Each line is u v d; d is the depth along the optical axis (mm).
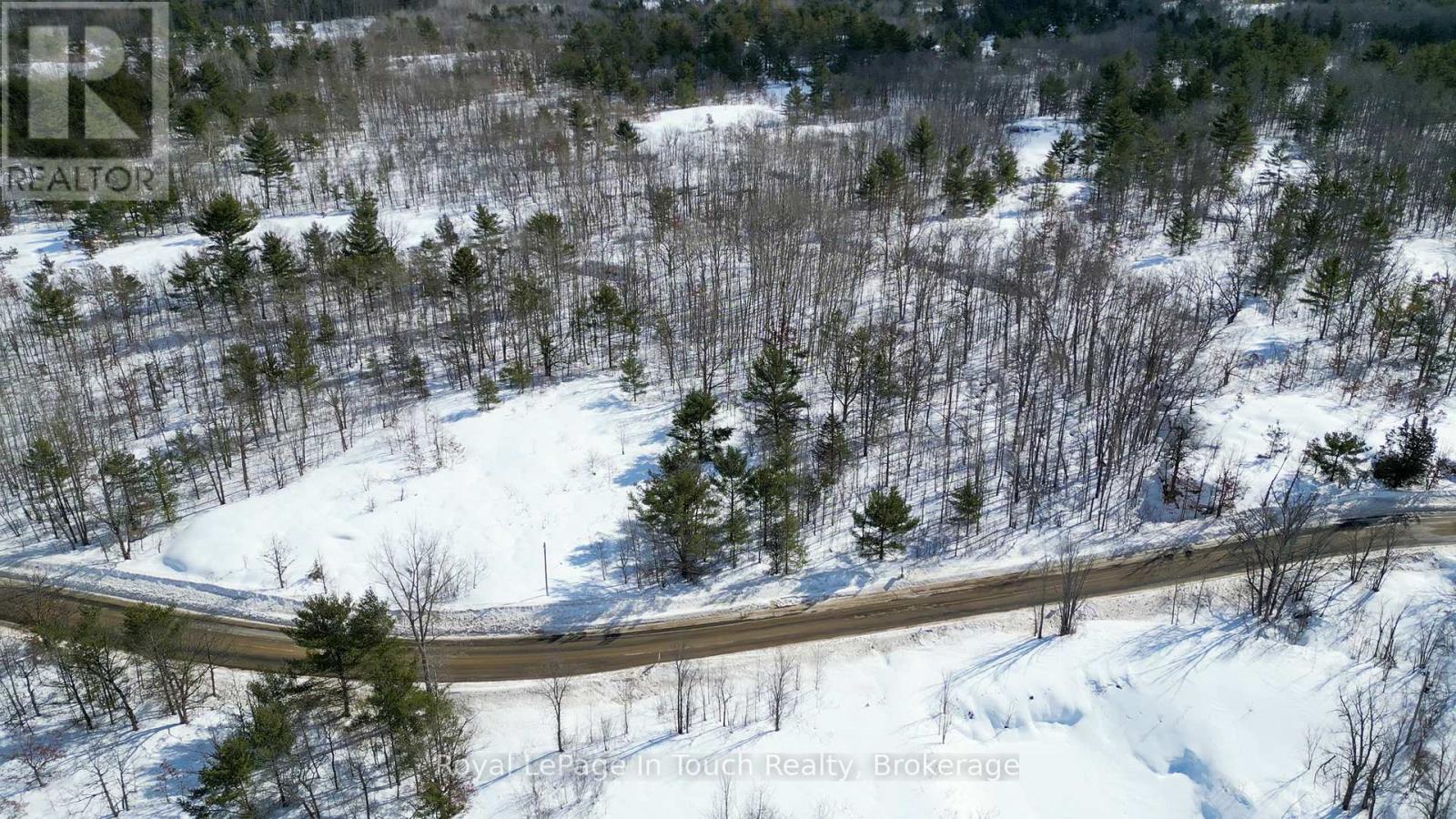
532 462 72312
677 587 62188
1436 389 77875
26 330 87625
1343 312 87938
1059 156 121562
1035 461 69375
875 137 133875
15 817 44875
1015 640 56562
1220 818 44281
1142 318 84562
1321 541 59844
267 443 75750
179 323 91750
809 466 70500
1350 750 45938
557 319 91875
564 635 58375
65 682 50500
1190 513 68125
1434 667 51344
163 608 55344
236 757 41562
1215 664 52125
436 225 107438
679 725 49625
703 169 128250
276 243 90938
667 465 63812
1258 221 103438
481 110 148625
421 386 80562
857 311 93250
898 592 62000
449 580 55438
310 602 52938
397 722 44719
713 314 86000
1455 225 105562
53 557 65250
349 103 143250
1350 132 129250
